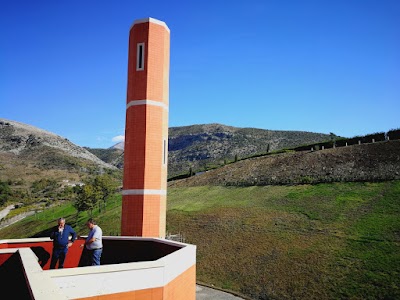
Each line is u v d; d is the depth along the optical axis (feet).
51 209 245.24
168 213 151.23
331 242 90.74
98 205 198.70
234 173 191.42
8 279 32.94
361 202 111.24
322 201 120.88
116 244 51.19
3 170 428.15
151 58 69.51
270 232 106.42
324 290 70.69
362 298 65.36
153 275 30.01
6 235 210.38
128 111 69.82
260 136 546.67
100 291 26.76
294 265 83.46
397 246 80.74
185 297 38.14
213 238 112.47
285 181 152.25
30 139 589.73
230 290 78.23
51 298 15.47
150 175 66.03
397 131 158.61
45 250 45.91
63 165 481.05
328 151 169.68
